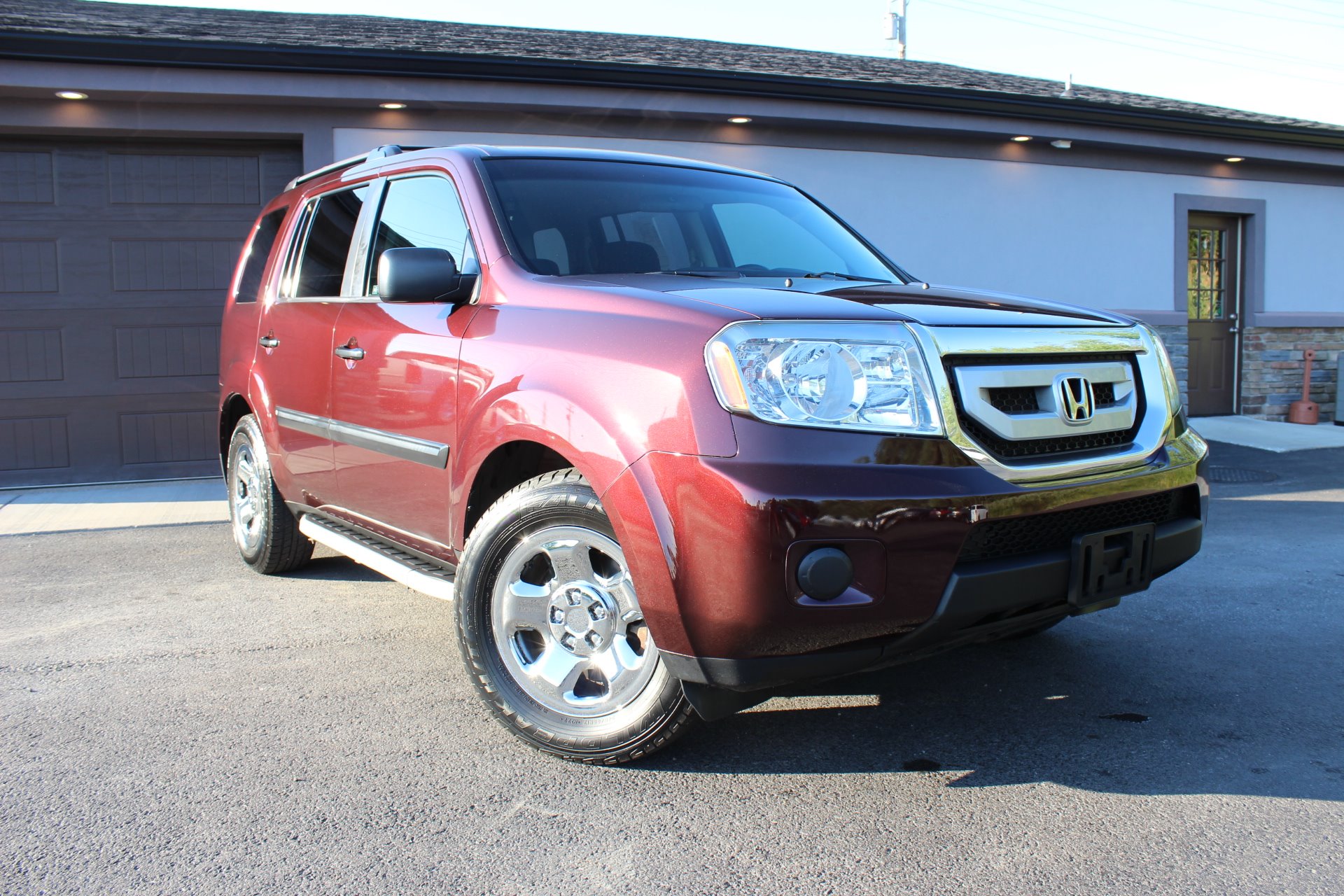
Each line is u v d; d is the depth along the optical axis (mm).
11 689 3256
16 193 7258
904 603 2262
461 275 3115
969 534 2305
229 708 3082
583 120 8250
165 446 7660
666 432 2303
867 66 11375
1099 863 2137
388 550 3611
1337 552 5059
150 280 7539
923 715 2988
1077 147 9945
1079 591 2494
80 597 4406
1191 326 11133
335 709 3074
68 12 8188
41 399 7387
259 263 4746
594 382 2480
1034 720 2939
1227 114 11867
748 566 2193
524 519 2670
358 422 3492
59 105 7051
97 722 2975
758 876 2104
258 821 2361
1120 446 2680
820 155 9031
